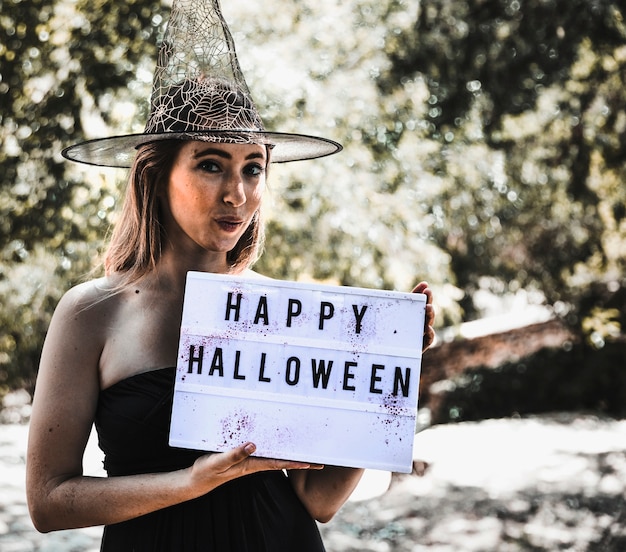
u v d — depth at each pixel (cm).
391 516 602
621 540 553
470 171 744
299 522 198
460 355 792
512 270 923
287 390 176
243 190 185
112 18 533
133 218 193
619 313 908
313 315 178
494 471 679
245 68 577
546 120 802
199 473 169
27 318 542
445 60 744
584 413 917
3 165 527
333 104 596
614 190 807
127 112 519
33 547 511
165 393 183
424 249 616
